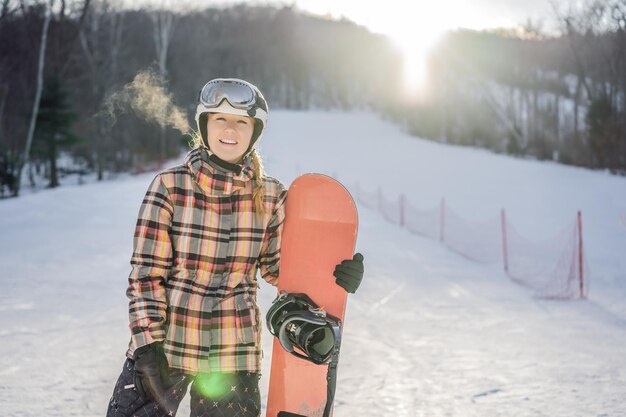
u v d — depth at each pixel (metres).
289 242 1.96
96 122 41.50
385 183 29.95
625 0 37.75
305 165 38.97
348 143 55.69
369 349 4.71
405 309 6.35
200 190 1.77
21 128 34.19
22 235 12.09
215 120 1.78
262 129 1.84
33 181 38.00
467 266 9.80
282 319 1.81
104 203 18.95
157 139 51.00
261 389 3.62
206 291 1.78
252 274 1.88
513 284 8.20
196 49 68.38
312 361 1.82
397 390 3.74
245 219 1.81
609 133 34.28
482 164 36.53
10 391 3.56
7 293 6.66
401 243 12.51
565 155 42.59
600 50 40.69
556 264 10.03
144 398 1.70
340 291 1.94
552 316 6.19
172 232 1.76
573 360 4.50
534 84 62.03
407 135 67.38
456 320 5.89
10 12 29.92
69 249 10.27
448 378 4.00
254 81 111.06
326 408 1.80
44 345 4.61
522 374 4.11
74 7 35.91
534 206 20.23
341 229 1.97
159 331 1.68
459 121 73.56
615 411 3.39
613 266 9.84
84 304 6.17
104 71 42.19
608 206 19.23
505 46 84.25
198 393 1.79
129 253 9.91
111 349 4.53
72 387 3.66
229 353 1.77
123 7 48.41
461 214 19.06
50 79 34.34
